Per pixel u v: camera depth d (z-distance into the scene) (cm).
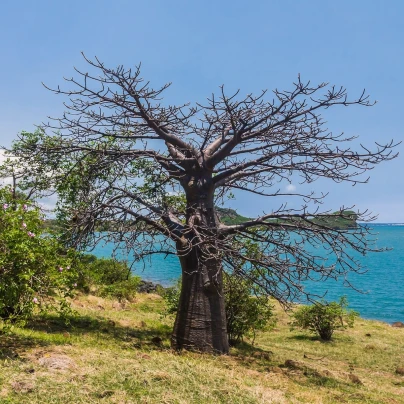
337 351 1496
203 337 988
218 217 1206
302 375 939
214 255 934
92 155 1106
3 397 542
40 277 713
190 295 1006
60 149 1055
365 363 1338
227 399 623
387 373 1214
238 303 1320
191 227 961
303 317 1717
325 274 979
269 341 1641
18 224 679
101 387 607
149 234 1008
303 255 996
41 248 705
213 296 1007
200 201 1035
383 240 15388
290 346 1541
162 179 1138
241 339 1432
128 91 986
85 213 976
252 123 968
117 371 673
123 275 2109
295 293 996
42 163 1073
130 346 955
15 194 991
